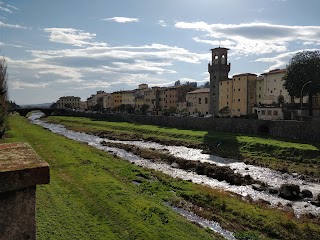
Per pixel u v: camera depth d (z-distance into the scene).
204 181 44.34
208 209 30.98
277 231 26.19
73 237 19.72
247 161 58.56
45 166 4.45
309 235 25.56
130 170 43.91
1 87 60.19
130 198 28.25
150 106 178.38
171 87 169.00
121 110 189.50
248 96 116.50
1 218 4.22
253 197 37.09
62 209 24.25
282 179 46.88
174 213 27.55
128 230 21.70
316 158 57.16
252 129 85.31
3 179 4.12
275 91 106.88
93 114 174.38
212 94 134.62
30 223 4.41
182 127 109.38
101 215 23.88
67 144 62.53
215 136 81.56
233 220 28.45
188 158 62.97
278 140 72.31
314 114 90.69
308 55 85.62
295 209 32.81
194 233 22.86
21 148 5.65
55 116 194.12
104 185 31.61
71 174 36.34
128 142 86.56
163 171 50.16
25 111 190.12
